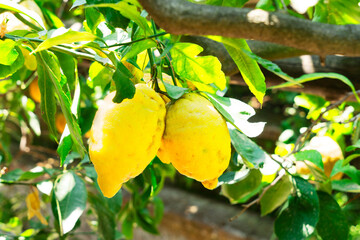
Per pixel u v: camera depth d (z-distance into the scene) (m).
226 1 0.78
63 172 1.06
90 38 0.67
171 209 4.06
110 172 0.65
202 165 0.66
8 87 1.63
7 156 1.76
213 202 4.27
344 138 1.26
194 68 0.73
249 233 3.51
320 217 0.91
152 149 0.66
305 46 0.61
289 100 2.93
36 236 1.35
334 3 0.85
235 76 1.11
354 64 1.08
